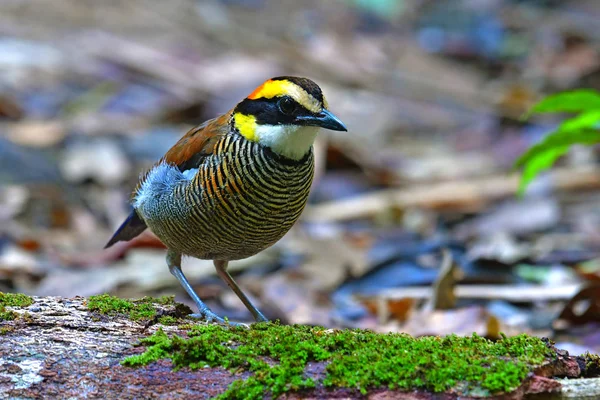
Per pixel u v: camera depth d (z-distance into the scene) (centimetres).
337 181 1756
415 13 2800
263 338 695
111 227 1536
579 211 1648
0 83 2008
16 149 1675
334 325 1152
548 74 2400
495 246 1445
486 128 2097
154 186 888
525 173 1050
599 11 2812
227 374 665
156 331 716
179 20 2462
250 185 826
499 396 638
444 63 2503
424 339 705
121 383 659
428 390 645
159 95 2044
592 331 1084
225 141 832
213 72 2170
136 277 1266
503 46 2581
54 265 1328
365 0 2777
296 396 649
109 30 2348
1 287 1239
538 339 695
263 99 822
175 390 654
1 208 1490
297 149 826
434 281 1288
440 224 1606
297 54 2364
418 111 2195
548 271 1349
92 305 746
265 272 1347
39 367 668
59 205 1541
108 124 1892
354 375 652
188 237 875
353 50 2466
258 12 2647
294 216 865
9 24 2295
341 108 2133
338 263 1361
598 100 980
